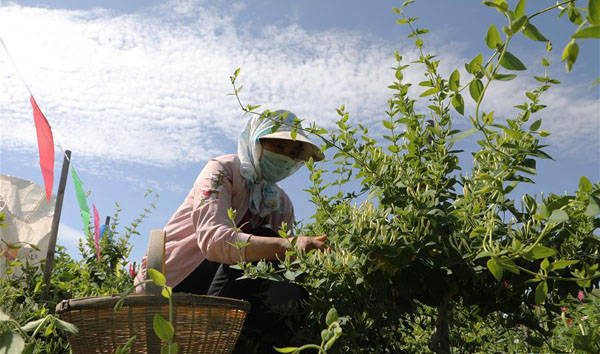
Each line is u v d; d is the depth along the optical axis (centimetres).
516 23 95
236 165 258
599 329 189
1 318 106
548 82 186
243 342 227
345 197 237
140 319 176
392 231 190
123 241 561
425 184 210
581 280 134
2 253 287
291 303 226
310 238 218
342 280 211
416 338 292
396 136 226
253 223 261
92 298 178
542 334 224
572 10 99
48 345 277
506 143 173
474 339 286
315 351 219
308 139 264
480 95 112
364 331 222
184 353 178
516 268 130
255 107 206
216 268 246
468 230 187
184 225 255
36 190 407
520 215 176
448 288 202
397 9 211
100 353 177
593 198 112
